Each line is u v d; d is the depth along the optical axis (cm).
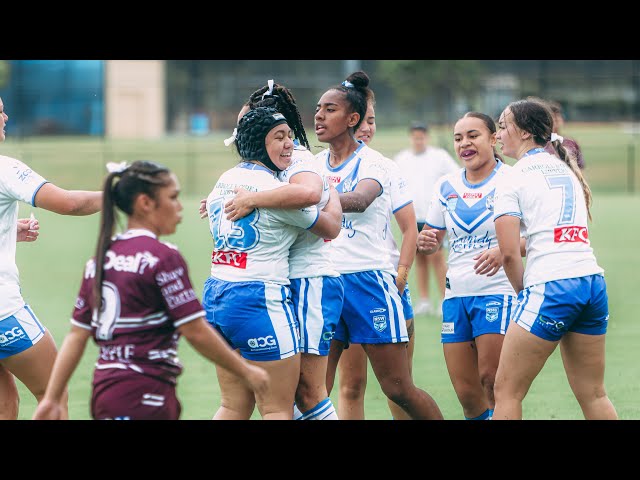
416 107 16262
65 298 4381
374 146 11756
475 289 2242
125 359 1542
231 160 12444
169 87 16412
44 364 2066
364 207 2158
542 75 16325
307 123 14725
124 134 16250
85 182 11175
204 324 1545
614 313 3969
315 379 1994
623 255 5884
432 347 3381
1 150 12600
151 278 1530
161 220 1584
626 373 2900
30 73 16238
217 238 1902
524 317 1964
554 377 2902
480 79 16188
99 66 16400
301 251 1973
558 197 1977
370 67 16700
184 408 2542
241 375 1574
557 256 1958
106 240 1559
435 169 4509
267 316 1864
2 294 2016
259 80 16738
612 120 14988
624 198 10238
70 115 15725
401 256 2302
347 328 2233
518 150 2089
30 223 2252
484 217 2250
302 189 1830
